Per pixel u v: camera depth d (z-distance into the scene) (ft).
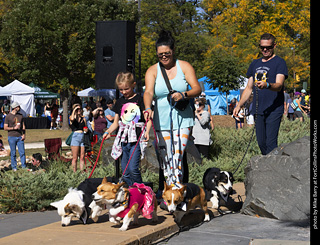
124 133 20.86
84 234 17.40
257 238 18.54
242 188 29.86
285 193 22.08
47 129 108.47
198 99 38.83
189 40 168.66
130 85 21.11
